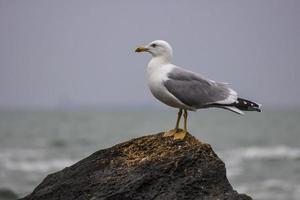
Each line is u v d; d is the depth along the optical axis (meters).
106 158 8.45
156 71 9.07
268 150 34.00
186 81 8.86
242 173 23.48
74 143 38.41
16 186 19.52
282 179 21.81
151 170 7.92
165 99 8.98
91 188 7.97
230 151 33.47
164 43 9.20
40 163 26.14
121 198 7.66
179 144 8.44
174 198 7.59
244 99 8.87
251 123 78.19
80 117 108.00
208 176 7.89
